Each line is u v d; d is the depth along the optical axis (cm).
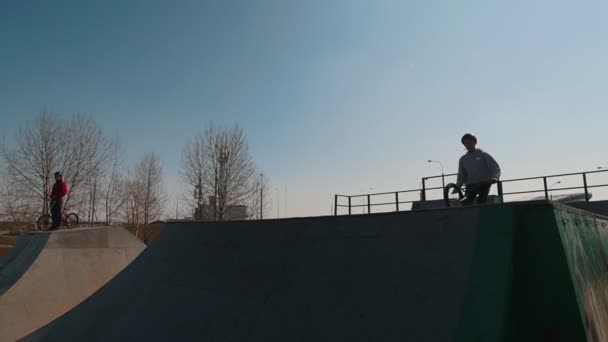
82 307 618
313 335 333
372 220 385
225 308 418
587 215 417
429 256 324
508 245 289
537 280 286
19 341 604
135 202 3481
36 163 2870
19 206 2823
